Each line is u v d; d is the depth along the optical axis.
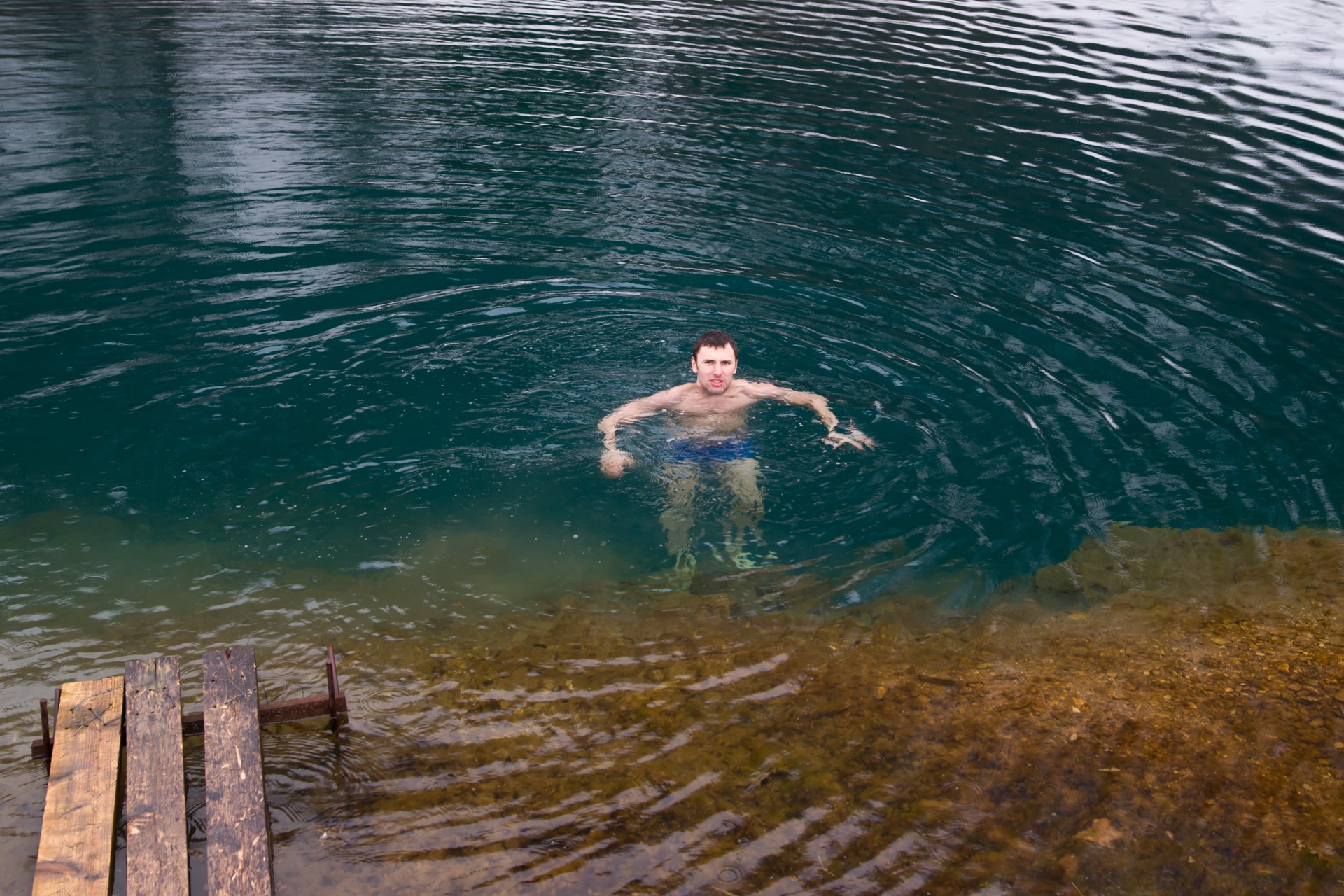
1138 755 4.22
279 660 4.60
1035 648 4.93
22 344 7.18
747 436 6.41
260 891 3.31
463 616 4.99
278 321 7.68
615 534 5.63
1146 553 5.63
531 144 12.05
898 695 4.55
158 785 3.68
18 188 9.91
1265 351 7.93
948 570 5.44
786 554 5.53
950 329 8.05
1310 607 5.28
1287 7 21.88
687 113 13.55
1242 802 3.98
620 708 4.41
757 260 9.19
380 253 8.95
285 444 6.25
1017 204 10.83
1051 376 7.40
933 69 16.25
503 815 3.80
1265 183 11.66
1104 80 15.80
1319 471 6.43
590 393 6.92
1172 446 6.62
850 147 12.42
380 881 3.49
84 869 3.36
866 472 6.17
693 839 3.72
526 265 8.84
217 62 15.20
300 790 3.89
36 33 16.39
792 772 4.06
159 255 8.69
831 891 3.52
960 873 3.61
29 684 4.35
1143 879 3.61
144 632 4.71
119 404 6.55
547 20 19.36
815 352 7.57
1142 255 9.64
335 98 13.55
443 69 15.33
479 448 6.30
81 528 5.43
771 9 21.08
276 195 10.12
